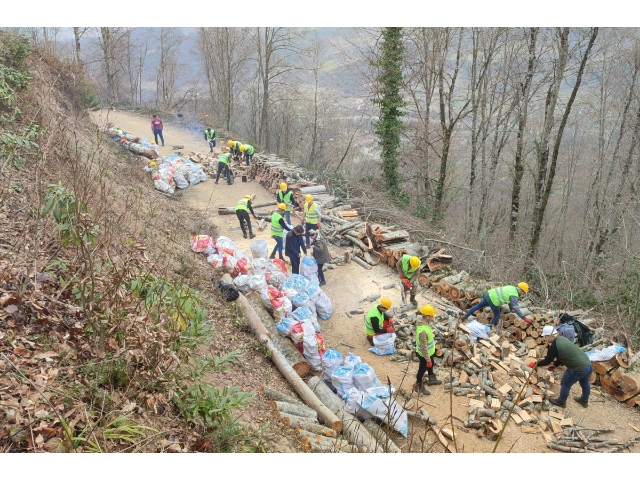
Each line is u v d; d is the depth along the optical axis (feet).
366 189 60.85
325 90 112.27
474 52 72.08
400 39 69.26
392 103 71.46
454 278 38.17
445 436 24.81
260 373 25.52
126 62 156.97
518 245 70.54
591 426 25.84
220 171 64.23
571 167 86.84
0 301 16.61
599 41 63.72
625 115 76.33
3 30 59.36
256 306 30.89
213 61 126.31
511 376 29.01
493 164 83.15
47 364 15.62
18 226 22.36
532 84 68.23
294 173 63.72
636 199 70.08
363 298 38.34
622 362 28.07
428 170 84.53
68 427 13.20
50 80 57.00
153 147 75.46
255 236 49.29
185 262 32.91
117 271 17.24
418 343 26.58
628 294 46.55
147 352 17.19
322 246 38.58
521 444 24.45
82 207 17.49
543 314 32.96
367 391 24.90
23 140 23.99
